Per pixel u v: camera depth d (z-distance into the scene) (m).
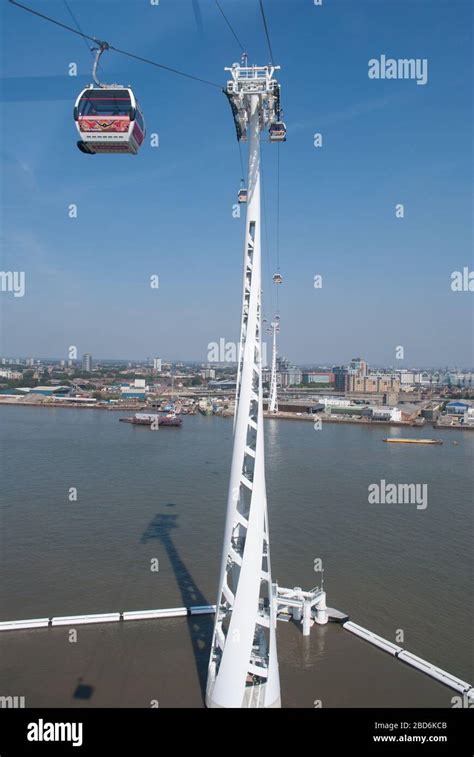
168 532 56.22
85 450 107.25
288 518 61.47
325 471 89.19
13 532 55.50
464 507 67.38
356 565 47.59
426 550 51.53
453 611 39.12
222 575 26.23
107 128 25.28
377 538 54.94
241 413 26.16
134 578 44.41
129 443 118.06
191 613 37.84
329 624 37.03
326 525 59.06
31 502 67.00
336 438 135.00
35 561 47.75
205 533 56.09
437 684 30.30
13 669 31.08
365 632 35.25
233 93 26.08
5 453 102.44
